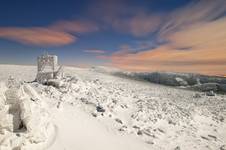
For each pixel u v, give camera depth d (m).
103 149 6.91
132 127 10.40
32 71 46.28
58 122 7.90
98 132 8.52
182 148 9.12
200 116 16.64
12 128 5.16
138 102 16.38
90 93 14.96
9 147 4.58
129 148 7.74
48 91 12.70
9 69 45.34
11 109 5.81
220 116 18.88
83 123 9.00
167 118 13.40
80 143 6.75
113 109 12.30
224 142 11.30
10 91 6.13
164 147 8.81
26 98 6.16
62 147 6.07
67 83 15.40
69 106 10.97
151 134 9.90
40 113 6.75
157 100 20.86
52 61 17.66
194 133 11.80
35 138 5.52
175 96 32.38
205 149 9.59
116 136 8.77
